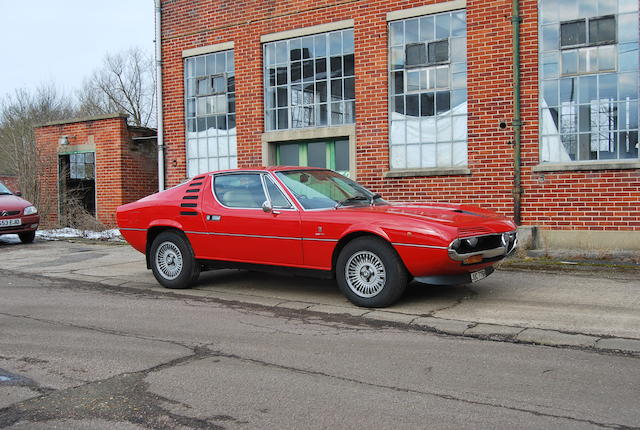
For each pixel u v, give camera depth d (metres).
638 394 3.98
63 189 16.98
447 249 5.98
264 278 8.59
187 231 7.71
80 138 16.47
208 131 13.98
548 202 10.07
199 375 4.50
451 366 4.62
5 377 4.52
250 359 4.87
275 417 3.72
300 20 12.47
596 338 5.26
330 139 12.45
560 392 4.04
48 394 4.16
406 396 4.02
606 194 9.62
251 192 7.36
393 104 11.55
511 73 10.30
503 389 4.12
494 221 6.70
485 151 10.56
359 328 5.78
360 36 11.75
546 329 5.56
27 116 32.28
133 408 3.89
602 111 9.79
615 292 6.99
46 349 5.23
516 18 10.16
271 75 13.04
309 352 5.04
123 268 9.83
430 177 11.10
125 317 6.39
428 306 6.57
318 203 7.00
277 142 13.06
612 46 9.66
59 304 7.12
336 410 3.81
